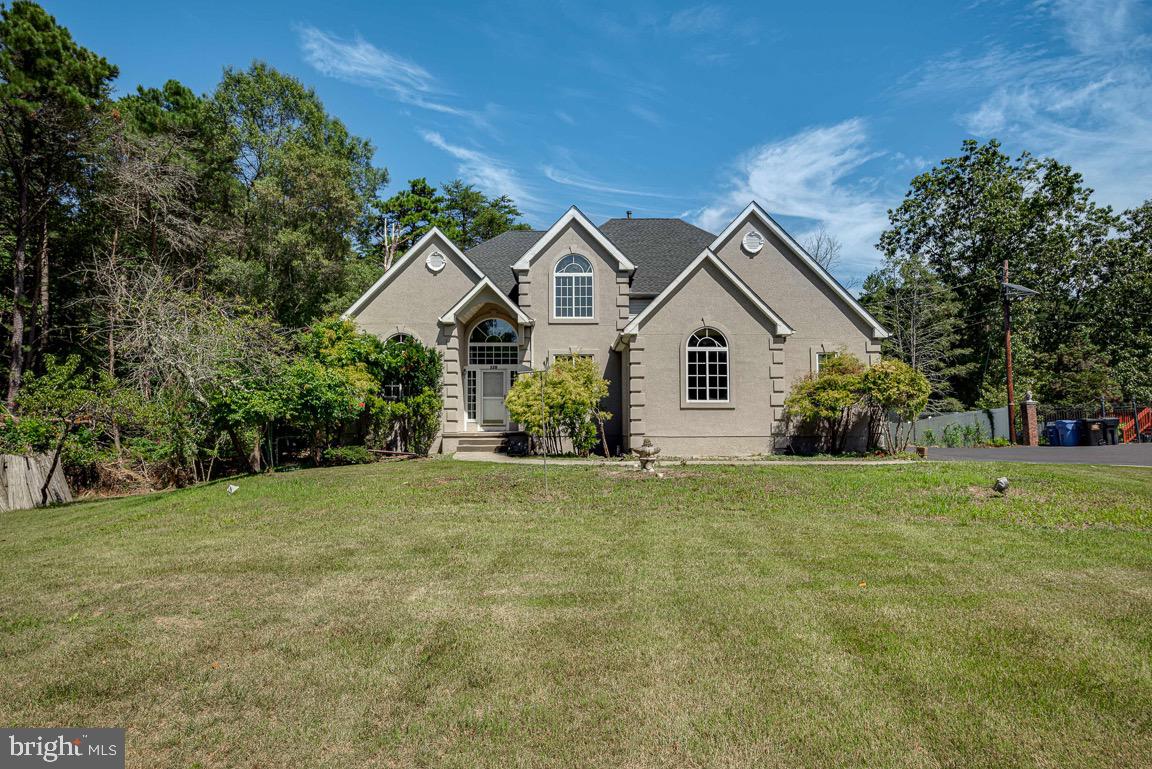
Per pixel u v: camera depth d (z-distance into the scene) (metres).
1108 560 6.75
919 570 6.41
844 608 5.28
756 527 8.55
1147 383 32.97
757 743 3.35
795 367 18.92
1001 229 33.91
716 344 17.38
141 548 7.89
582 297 19.02
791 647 4.50
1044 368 33.91
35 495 13.14
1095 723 3.52
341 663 4.35
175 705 3.82
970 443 24.77
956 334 34.78
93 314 23.14
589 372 16.92
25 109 19.33
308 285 28.06
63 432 13.91
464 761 3.22
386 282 20.00
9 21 19.59
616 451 18.69
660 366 17.22
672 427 17.12
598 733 3.46
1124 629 4.79
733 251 19.41
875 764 3.16
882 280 36.31
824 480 12.04
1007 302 26.17
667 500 10.48
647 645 4.57
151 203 22.20
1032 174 35.88
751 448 17.17
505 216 50.38
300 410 15.07
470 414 20.11
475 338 20.27
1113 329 36.78
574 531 8.40
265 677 4.16
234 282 25.09
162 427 14.70
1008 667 4.17
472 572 6.50
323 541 8.01
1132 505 9.53
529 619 5.11
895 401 17.05
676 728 3.48
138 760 3.26
